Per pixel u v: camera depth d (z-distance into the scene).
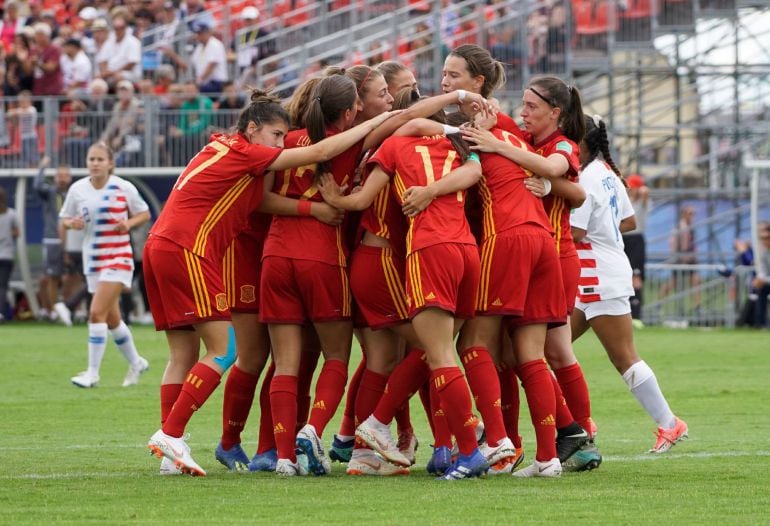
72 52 62.31
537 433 18.95
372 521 15.17
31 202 59.44
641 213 54.00
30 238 59.53
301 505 16.31
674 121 81.31
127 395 31.00
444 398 18.30
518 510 15.96
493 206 18.91
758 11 71.69
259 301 19.94
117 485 18.03
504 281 18.66
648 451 22.12
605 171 22.05
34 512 15.82
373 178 18.86
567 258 19.81
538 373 18.91
